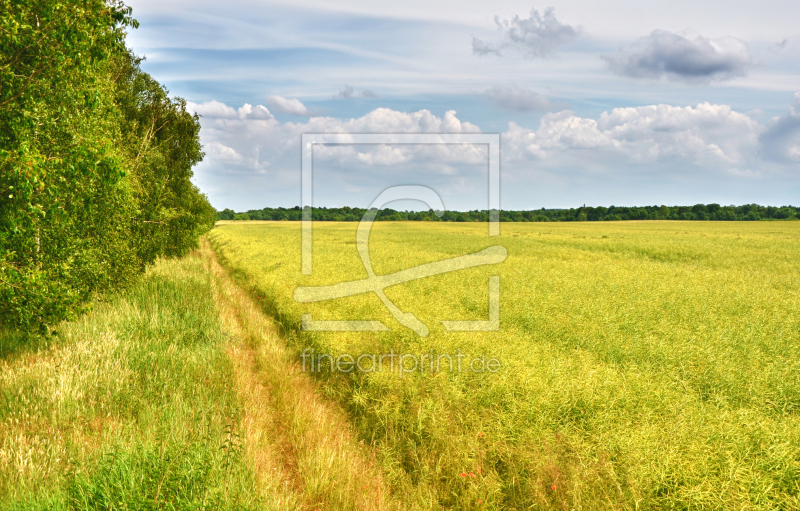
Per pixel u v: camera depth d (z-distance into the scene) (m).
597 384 5.38
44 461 4.03
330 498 4.17
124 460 3.91
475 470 4.39
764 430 4.36
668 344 7.16
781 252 25.53
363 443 5.31
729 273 16.66
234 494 3.73
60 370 5.88
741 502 3.56
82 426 4.85
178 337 8.00
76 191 6.80
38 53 5.59
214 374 6.52
